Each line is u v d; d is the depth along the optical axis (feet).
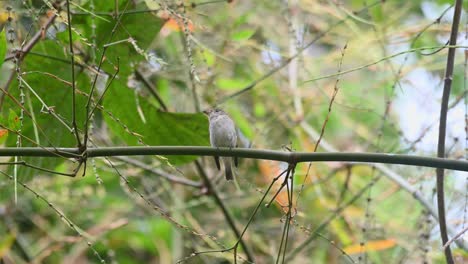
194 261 40.68
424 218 31.68
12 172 29.17
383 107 42.19
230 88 41.09
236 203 41.81
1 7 28.22
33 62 29.07
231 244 40.40
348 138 44.27
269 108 41.70
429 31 35.99
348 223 38.45
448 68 23.93
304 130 41.65
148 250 48.32
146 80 34.09
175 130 30.60
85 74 29.45
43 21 30.40
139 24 29.58
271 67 37.91
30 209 41.14
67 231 42.45
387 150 37.81
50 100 29.09
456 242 29.30
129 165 37.52
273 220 41.78
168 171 41.50
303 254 39.75
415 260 34.45
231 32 37.29
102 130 36.83
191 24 30.12
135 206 44.50
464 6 34.76
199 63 34.63
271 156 22.33
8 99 28.84
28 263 38.65
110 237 45.14
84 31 29.55
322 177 39.91
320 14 38.60
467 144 25.61
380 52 36.35
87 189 38.65
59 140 29.19
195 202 39.04
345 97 42.19
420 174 33.09
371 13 35.55
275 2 40.47
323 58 37.96
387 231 37.55
